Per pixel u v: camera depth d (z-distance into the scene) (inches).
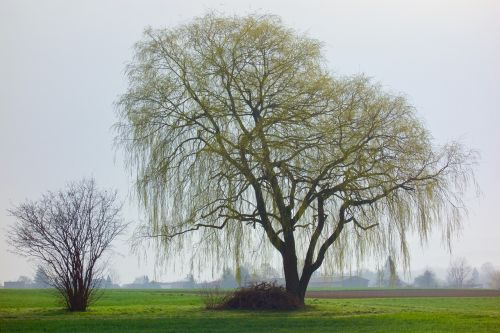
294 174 1424.7
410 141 1434.5
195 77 1453.0
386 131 1433.3
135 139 1453.0
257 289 1545.3
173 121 1453.0
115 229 1617.9
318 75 1476.4
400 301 2333.9
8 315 1421.0
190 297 2578.7
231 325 1170.0
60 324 1181.7
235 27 1486.2
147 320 1259.2
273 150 1402.6
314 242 1477.6
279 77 1461.6
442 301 2369.6
